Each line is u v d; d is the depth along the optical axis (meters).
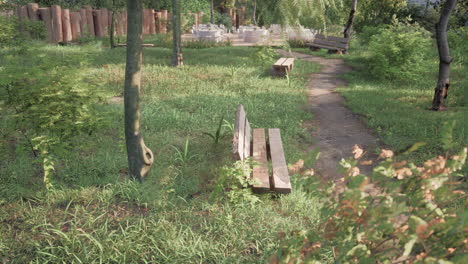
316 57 17.89
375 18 20.75
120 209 4.33
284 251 2.43
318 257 2.38
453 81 11.74
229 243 3.76
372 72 12.98
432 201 2.22
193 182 5.03
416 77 12.33
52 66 5.25
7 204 4.30
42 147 4.46
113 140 6.50
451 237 2.00
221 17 31.27
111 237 3.73
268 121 8.06
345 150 6.89
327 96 10.86
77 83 5.16
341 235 2.22
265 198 4.66
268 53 14.88
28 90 4.80
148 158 4.95
